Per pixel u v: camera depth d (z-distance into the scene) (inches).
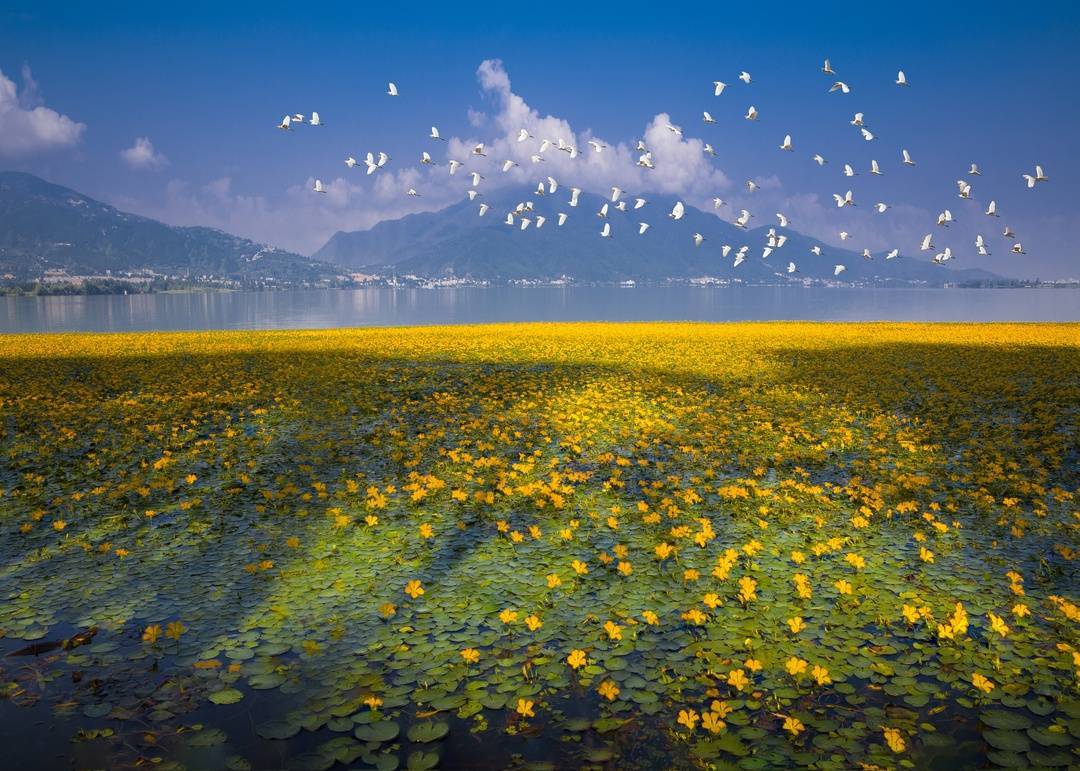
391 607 204.8
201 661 183.5
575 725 158.4
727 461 402.3
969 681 175.3
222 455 412.5
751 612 212.1
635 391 648.4
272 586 231.1
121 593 225.3
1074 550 261.6
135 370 783.7
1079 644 190.4
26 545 267.3
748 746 150.6
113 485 345.1
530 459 404.8
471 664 182.9
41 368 797.9
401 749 149.4
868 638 196.2
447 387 687.7
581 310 3944.4
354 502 319.6
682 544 270.8
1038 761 144.1
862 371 793.6
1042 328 1529.3
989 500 315.9
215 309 4229.8
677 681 175.6
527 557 257.8
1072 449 430.3
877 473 376.5
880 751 148.4
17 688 170.4
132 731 154.3
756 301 5305.1
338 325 2546.8
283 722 158.1
